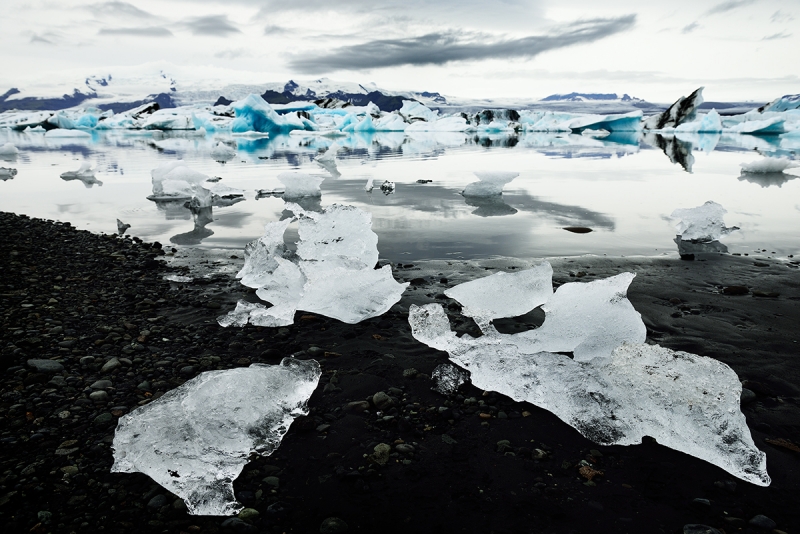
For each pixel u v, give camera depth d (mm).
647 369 2189
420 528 1568
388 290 3387
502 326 3139
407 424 2082
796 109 31141
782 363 2494
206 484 1737
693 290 3559
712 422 1959
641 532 1546
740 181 9211
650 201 7223
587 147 18812
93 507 1648
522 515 1617
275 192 8234
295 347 2814
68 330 3010
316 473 1823
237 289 3781
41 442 1975
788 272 3947
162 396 2148
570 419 2113
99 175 10906
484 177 7812
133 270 4234
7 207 7262
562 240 5117
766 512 1617
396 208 6816
